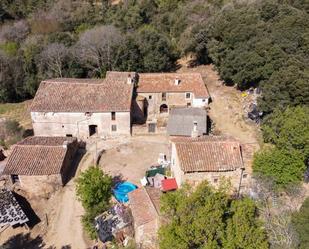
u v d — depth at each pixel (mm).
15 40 82125
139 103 54125
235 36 58875
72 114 48938
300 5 64812
